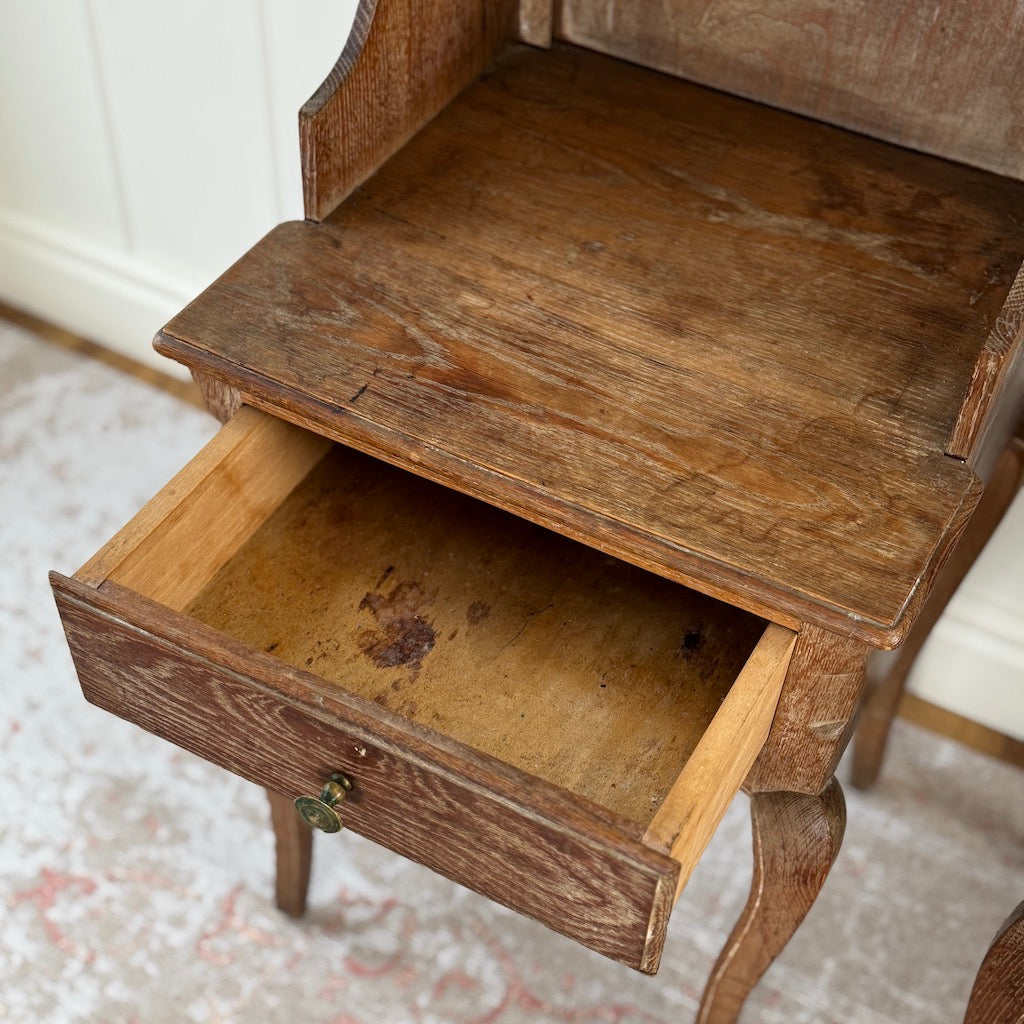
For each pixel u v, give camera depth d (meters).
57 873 1.27
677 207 0.91
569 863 0.70
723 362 0.82
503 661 0.87
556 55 1.03
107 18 1.36
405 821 0.76
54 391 1.66
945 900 1.28
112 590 0.77
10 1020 1.18
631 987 1.22
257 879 1.27
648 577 0.92
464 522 0.94
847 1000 1.21
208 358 0.81
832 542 0.73
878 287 0.87
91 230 1.61
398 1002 1.20
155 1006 1.20
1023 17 0.87
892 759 1.38
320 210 0.88
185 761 1.35
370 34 0.86
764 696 0.73
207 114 1.39
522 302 0.85
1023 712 1.38
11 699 1.38
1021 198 0.93
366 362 0.81
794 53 0.96
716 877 1.29
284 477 0.92
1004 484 1.05
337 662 0.86
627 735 0.83
